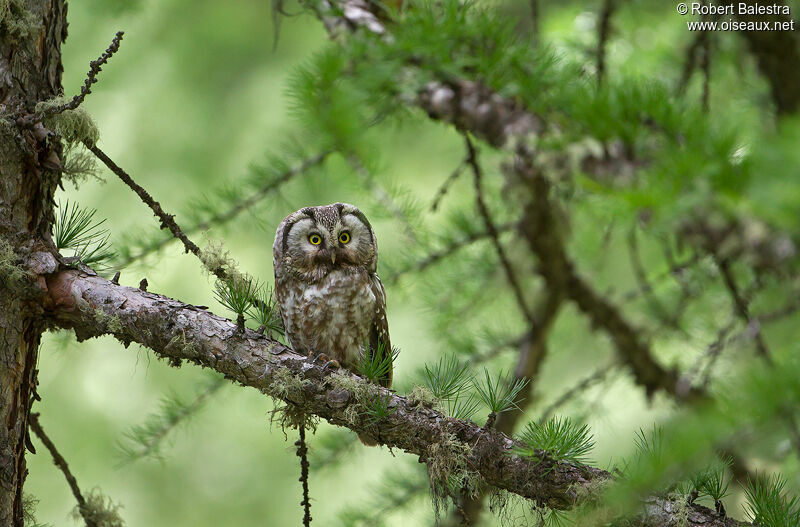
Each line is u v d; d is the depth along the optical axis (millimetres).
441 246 10070
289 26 15531
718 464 5668
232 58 15445
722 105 9852
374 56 5988
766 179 4059
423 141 12578
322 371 6324
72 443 14531
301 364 6344
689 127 4781
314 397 6305
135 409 14703
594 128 4957
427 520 9180
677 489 5680
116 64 14867
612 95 5102
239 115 15211
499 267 10289
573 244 9898
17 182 6223
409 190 9266
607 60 10164
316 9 7207
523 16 11406
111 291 6355
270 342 6434
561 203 8727
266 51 15547
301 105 5910
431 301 10461
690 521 5473
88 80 5922
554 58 5973
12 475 6176
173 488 15289
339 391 6258
